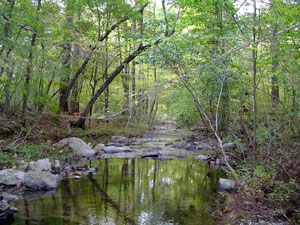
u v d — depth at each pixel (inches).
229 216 169.8
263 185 180.2
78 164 330.3
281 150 195.5
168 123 1393.9
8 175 238.5
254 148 215.6
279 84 256.8
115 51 434.9
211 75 263.6
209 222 165.6
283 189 176.2
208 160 363.9
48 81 465.1
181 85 274.2
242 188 173.2
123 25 479.5
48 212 178.5
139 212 181.6
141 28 421.1
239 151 273.0
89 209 185.6
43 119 459.8
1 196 203.6
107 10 455.8
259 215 161.5
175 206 193.3
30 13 375.6
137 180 263.7
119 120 778.2
